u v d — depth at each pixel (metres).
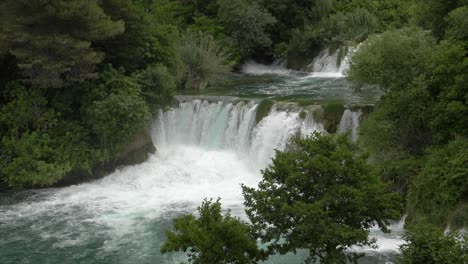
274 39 51.09
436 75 21.66
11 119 27.12
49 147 26.89
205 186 27.22
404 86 22.56
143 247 20.62
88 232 21.97
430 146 21.69
